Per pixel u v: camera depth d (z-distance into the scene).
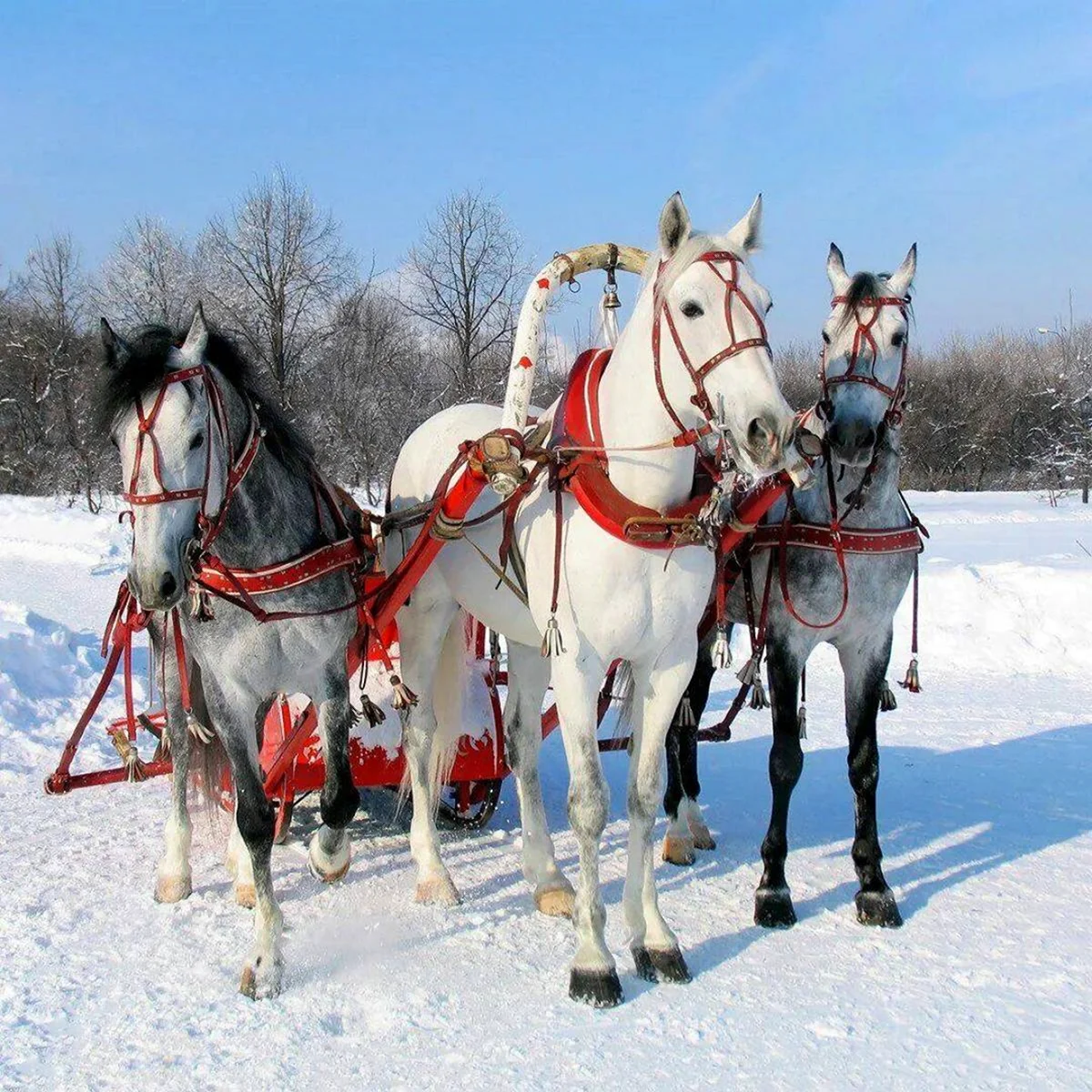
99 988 3.97
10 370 31.50
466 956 4.26
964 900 4.73
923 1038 3.60
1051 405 38.12
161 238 29.45
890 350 4.50
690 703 5.34
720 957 4.23
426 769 5.13
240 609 4.14
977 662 9.67
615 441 3.95
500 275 27.45
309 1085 3.34
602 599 3.91
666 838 5.33
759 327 3.53
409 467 5.59
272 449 4.30
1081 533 20.20
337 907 4.75
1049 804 6.04
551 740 7.95
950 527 21.88
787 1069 3.42
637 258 4.38
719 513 3.93
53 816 5.98
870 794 4.65
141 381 3.74
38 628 9.95
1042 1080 3.35
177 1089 3.32
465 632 5.37
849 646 4.81
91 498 24.86
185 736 4.93
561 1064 3.46
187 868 4.91
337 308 28.61
